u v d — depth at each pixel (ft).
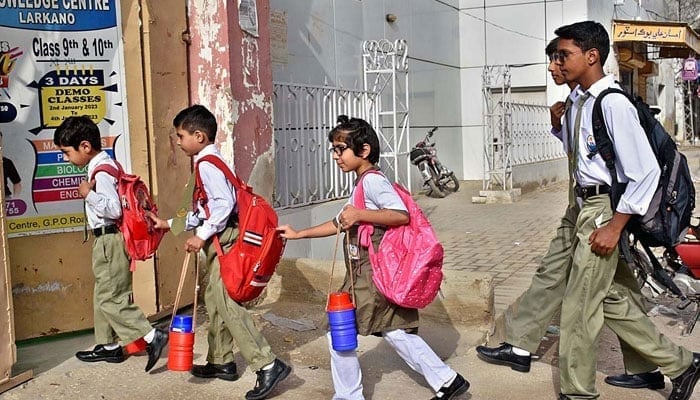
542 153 48.83
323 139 26.13
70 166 17.13
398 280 12.05
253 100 20.26
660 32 55.26
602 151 12.04
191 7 19.12
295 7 29.09
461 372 14.85
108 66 17.37
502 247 27.43
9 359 14.01
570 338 12.55
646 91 74.54
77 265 17.51
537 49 49.88
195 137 13.58
